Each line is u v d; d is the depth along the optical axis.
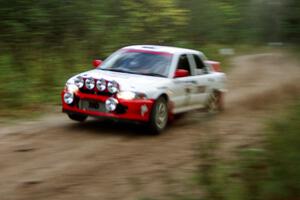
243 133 13.04
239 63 38.34
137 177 8.83
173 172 9.20
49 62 21.08
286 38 61.44
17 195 7.67
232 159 9.53
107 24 28.20
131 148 10.98
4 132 11.97
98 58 25.50
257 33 60.56
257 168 8.03
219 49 44.94
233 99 20.41
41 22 23.41
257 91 23.11
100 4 27.16
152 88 12.51
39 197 7.62
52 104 16.31
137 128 13.23
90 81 12.34
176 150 10.96
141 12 31.20
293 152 7.69
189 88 14.23
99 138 11.77
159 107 12.68
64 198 7.62
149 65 13.59
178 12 33.06
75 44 25.23
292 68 35.66
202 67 15.46
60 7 24.67
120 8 29.61
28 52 21.53
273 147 8.15
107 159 9.96
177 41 35.75
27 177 8.54
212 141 9.03
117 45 27.73
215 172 7.79
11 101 15.53
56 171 8.96
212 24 49.25
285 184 7.35
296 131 8.12
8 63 19.72
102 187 8.22
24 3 23.28
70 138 11.60
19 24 22.16
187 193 7.64
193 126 13.93
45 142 11.09
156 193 7.99
